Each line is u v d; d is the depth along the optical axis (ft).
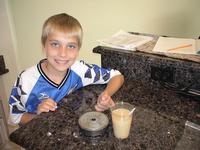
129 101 3.18
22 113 3.85
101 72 3.87
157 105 3.07
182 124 2.66
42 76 3.88
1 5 7.77
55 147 2.29
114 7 6.47
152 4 5.98
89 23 7.04
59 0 7.15
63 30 3.46
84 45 7.38
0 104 7.13
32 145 2.33
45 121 2.69
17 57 8.75
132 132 2.51
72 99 3.22
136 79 3.88
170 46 3.86
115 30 6.75
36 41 8.17
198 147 2.30
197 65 3.17
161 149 2.27
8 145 6.82
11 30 8.25
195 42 4.02
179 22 5.90
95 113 2.67
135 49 3.85
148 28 6.30
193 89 3.35
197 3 5.49
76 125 2.62
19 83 3.86
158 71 3.54
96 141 2.36
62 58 3.55
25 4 7.73
